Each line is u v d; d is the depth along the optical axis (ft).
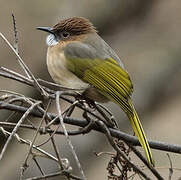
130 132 42.32
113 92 29.76
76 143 40.19
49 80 44.50
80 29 31.91
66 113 24.27
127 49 47.47
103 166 41.73
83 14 47.37
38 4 47.70
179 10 50.44
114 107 42.57
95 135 40.96
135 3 48.55
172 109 46.37
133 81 45.21
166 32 48.75
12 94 24.77
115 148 23.31
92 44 31.40
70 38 31.81
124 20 48.67
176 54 46.68
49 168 37.45
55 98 21.91
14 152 40.75
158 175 23.88
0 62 44.47
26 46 45.60
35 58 45.14
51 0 47.91
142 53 47.03
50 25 46.96
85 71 30.58
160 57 46.42
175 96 45.93
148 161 24.52
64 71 30.99
